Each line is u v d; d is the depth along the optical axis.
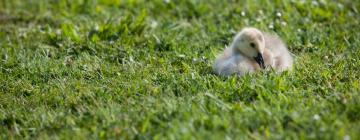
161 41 15.56
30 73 13.97
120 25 16.25
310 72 13.02
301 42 15.59
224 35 16.17
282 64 13.52
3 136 11.12
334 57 14.25
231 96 11.77
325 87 12.15
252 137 9.95
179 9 18.56
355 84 12.08
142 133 10.34
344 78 12.70
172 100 11.60
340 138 9.64
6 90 13.30
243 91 11.87
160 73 13.41
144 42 15.81
